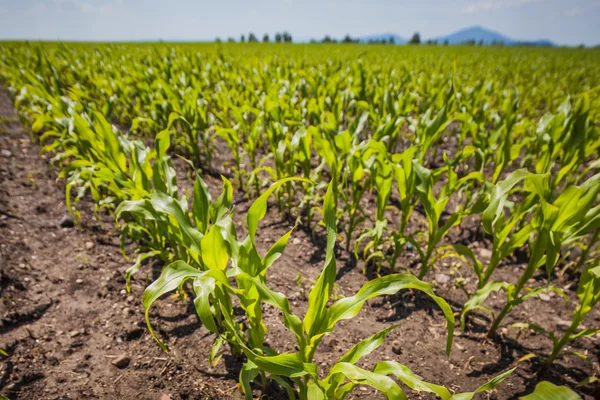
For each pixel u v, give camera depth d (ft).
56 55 35.22
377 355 7.20
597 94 23.12
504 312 7.14
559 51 118.73
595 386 6.56
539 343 7.54
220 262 5.07
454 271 9.84
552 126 9.85
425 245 10.92
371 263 10.10
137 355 6.95
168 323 7.74
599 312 8.50
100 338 7.27
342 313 4.50
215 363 6.76
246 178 14.67
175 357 6.93
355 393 6.44
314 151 17.87
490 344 7.51
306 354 4.78
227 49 75.56
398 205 13.19
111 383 6.34
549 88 28.73
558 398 3.20
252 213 4.93
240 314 8.04
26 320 7.53
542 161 10.32
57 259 9.56
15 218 11.02
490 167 16.46
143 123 18.88
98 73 28.09
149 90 19.21
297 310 8.27
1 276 8.34
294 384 6.50
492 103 23.06
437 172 8.00
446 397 3.38
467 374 6.84
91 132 9.02
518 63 54.80
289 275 9.52
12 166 14.62
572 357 7.18
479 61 52.01
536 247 6.07
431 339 7.65
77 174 10.44
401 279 4.40
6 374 6.29
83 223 11.32
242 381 5.00
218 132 12.33
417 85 24.31
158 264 9.64
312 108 14.07
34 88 15.87
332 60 42.78
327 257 4.67
